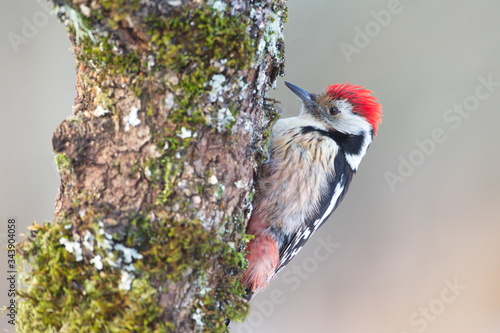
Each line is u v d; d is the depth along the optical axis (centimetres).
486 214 1291
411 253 1322
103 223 467
